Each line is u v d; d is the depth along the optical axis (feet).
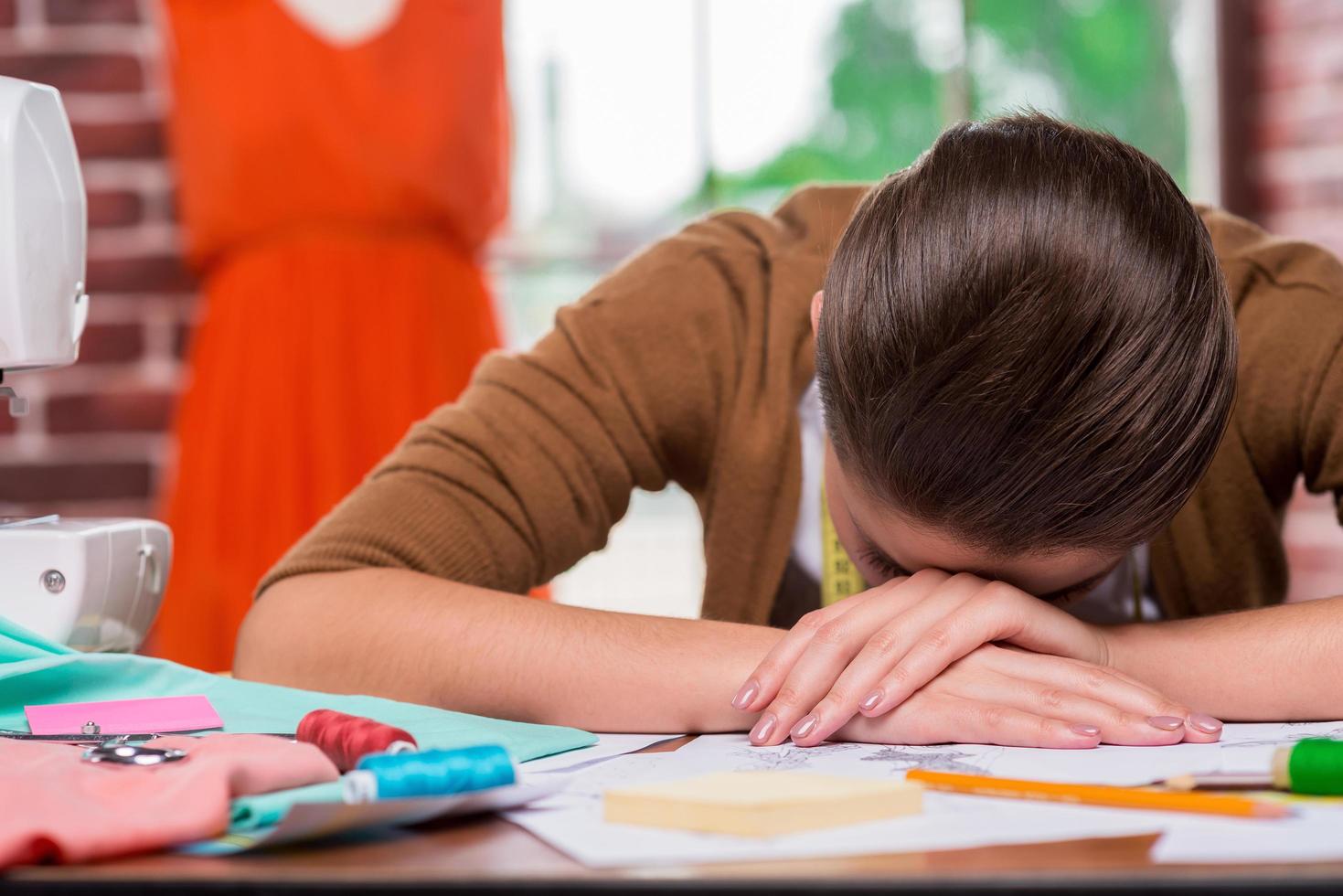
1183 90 6.85
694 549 6.94
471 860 1.44
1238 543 3.31
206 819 1.52
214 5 5.62
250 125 5.63
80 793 1.59
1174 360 2.06
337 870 1.39
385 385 5.77
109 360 6.29
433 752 1.67
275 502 5.73
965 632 2.34
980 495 2.14
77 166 2.88
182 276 6.30
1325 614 2.56
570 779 1.92
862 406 2.16
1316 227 6.83
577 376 3.38
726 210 3.75
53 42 6.21
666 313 3.48
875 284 2.14
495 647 2.61
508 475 3.20
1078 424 2.05
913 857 1.41
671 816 1.56
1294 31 6.83
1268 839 1.43
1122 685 2.29
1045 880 1.28
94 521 2.96
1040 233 2.02
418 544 3.00
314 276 5.73
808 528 3.48
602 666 2.53
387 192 5.76
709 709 2.46
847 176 6.62
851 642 2.38
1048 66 6.71
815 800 1.54
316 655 2.73
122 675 2.50
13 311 2.69
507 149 6.13
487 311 6.07
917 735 2.28
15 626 2.58
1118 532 2.19
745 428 3.46
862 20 6.57
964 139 2.21
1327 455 3.11
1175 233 2.10
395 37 5.72
